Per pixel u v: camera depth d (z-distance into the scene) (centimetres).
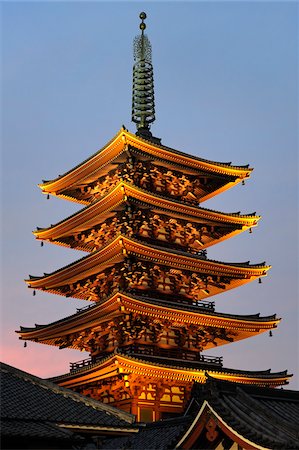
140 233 5744
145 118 6675
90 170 5991
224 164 6134
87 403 2628
